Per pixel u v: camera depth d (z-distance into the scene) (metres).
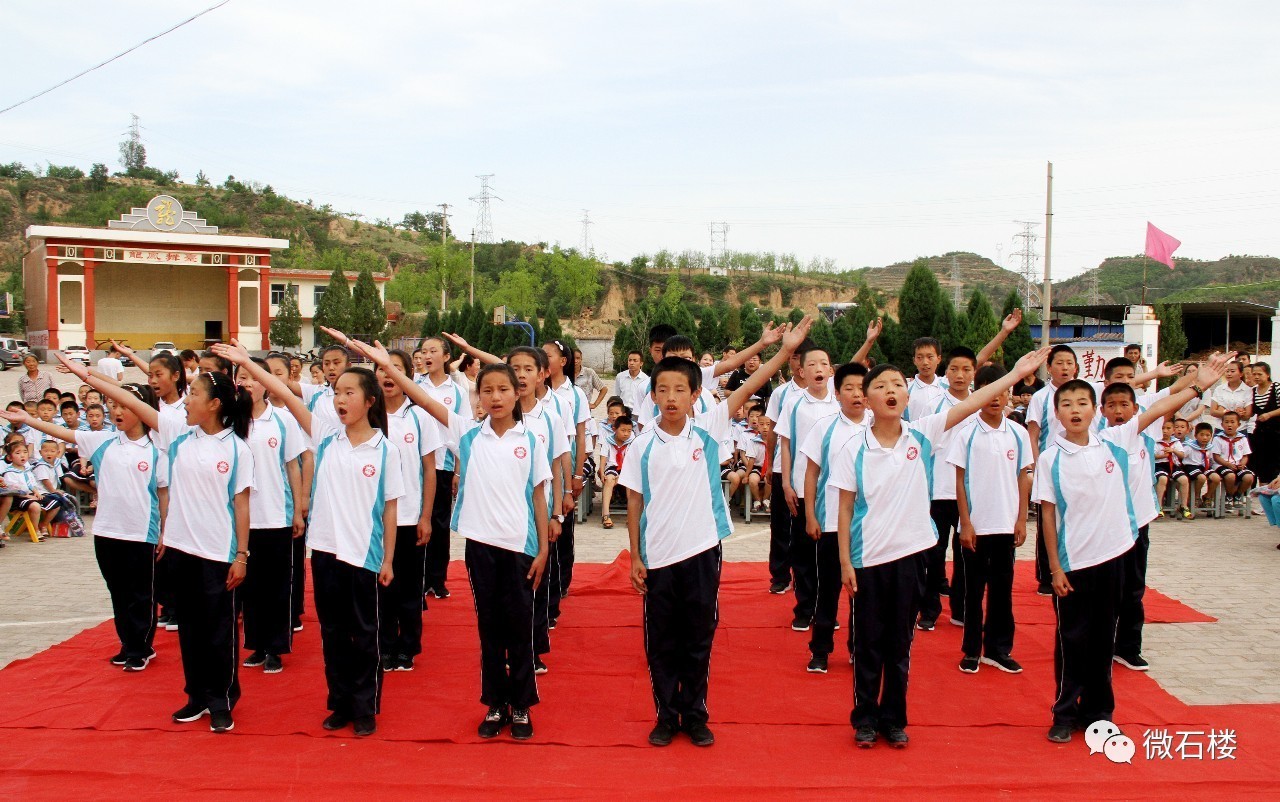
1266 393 10.70
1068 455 4.60
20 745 4.45
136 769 4.17
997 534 5.45
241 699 5.10
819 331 24.28
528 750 4.40
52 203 85.25
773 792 3.95
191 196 90.19
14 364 34.47
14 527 9.81
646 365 26.00
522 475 4.62
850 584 4.46
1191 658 5.75
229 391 4.82
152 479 5.56
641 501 4.57
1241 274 76.12
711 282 76.38
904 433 4.52
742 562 8.49
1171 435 10.70
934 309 21.70
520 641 4.57
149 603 5.57
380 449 4.72
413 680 5.42
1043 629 6.37
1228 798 3.91
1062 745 4.45
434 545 7.03
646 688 5.27
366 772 4.15
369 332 39.31
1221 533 9.71
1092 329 27.30
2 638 6.27
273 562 5.61
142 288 44.31
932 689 5.23
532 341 29.91
